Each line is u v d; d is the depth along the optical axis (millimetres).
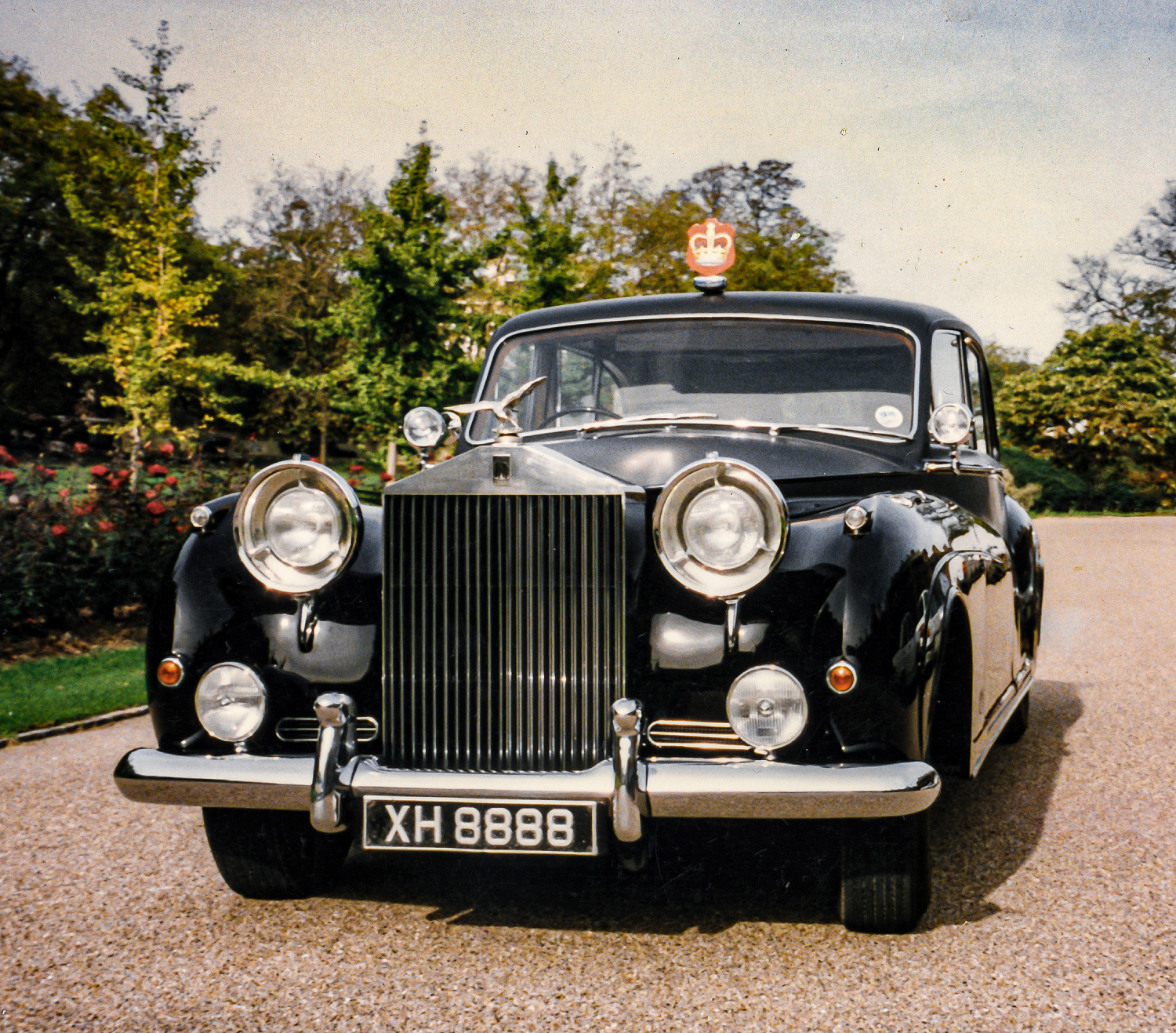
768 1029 2498
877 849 2867
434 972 2828
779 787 2582
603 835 2678
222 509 3191
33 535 7918
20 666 7188
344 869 3615
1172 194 42938
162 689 2938
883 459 3598
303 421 30016
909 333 3881
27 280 31750
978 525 3738
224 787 2793
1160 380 38031
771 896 3307
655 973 2797
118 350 17281
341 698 2779
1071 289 44719
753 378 3865
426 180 14953
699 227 4168
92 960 2936
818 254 19312
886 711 2672
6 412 26578
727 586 2697
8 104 28078
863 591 2701
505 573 2818
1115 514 31859
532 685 2822
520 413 4148
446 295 15312
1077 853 3697
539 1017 2574
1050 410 36219
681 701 2752
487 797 2695
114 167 16703
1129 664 7531
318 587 2900
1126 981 2717
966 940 2979
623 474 3504
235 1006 2660
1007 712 4109
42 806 4441
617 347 4031
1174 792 4434
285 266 32188
